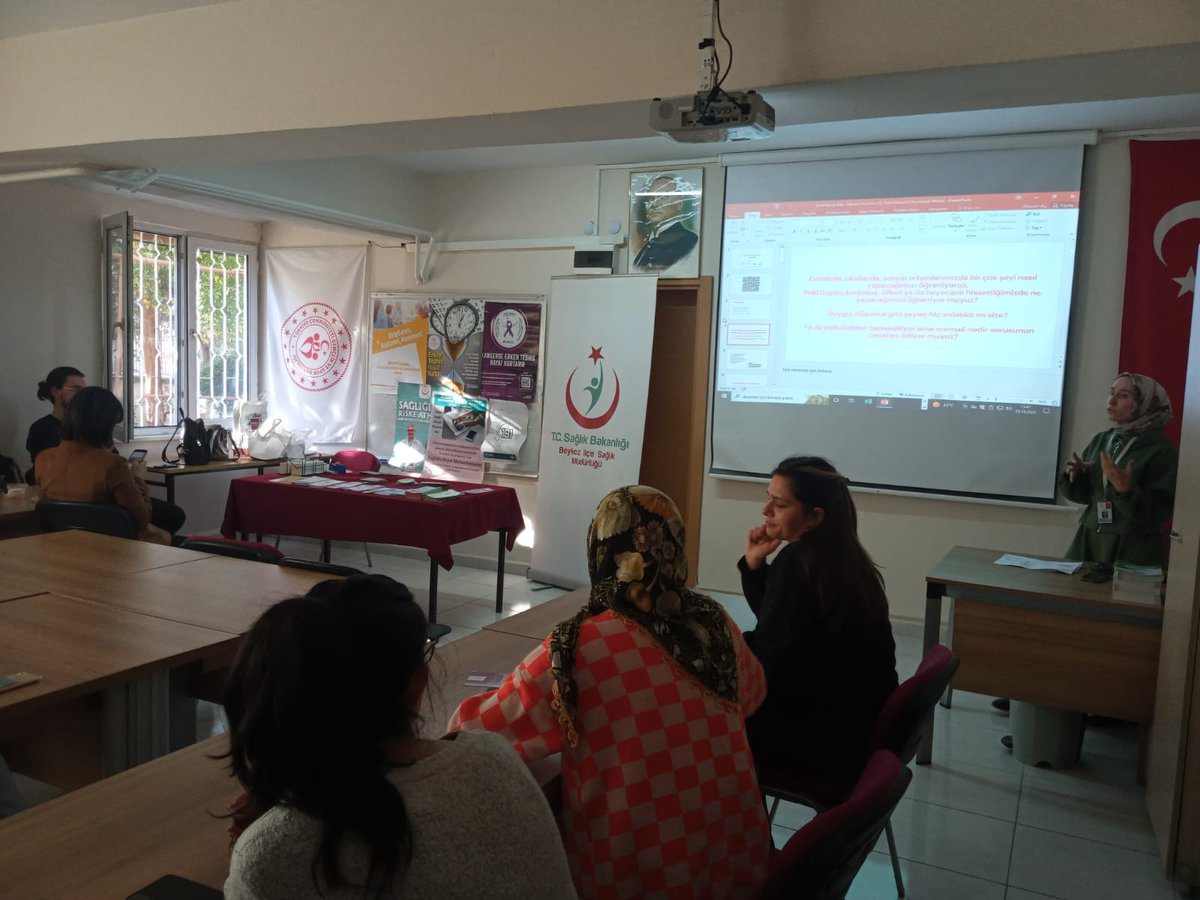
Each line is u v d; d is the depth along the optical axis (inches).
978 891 92.6
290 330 259.9
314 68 122.1
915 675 73.0
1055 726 122.7
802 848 45.1
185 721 88.0
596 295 211.2
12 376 199.5
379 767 34.4
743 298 200.5
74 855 47.3
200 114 130.3
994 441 179.2
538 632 91.4
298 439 258.2
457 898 33.9
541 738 51.6
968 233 179.0
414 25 115.6
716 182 203.3
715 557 209.0
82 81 139.0
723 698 52.8
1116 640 111.3
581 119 113.4
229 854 47.6
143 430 231.5
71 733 81.2
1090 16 84.1
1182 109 153.7
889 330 187.3
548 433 218.8
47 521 138.5
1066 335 172.2
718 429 205.0
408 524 168.9
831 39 94.0
